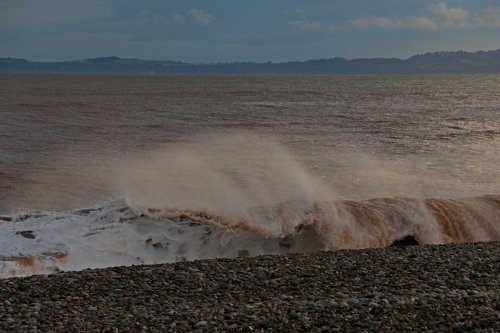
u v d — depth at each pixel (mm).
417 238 14406
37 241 12281
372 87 150250
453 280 9211
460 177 23781
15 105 59312
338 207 14477
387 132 39938
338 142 34000
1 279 9352
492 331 7020
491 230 14930
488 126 45312
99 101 70000
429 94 110500
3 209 18297
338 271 9852
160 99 78125
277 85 158000
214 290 8891
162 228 13188
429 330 7074
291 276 9578
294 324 7312
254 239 13594
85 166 24953
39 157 26969
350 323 7320
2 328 7191
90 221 13227
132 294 8680
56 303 8219
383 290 8734
